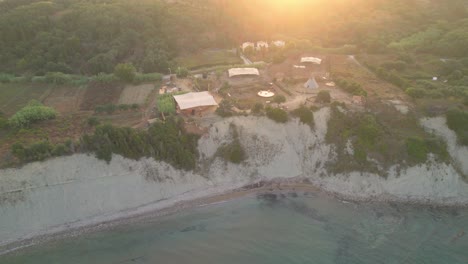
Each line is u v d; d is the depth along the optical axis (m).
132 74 115.06
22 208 72.12
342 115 94.44
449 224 74.50
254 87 113.06
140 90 110.38
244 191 84.06
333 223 74.56
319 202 80.94
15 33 130.38
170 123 86.81
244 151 88.62
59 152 77.38
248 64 131.38
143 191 79.44
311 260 64.81
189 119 92.81
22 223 71.19
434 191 82.38
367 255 66.06
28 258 65.31
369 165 85.62
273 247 67.94
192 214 77.19
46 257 65.50
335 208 79.12
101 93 107.44
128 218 75.62
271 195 83.19
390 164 85.06
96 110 95.50
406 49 145.25
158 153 82.31
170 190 81.12
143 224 74.19
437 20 172.88
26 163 75.31
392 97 101.75
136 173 80.31
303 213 77.44
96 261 64.38
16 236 69.81
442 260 65.00
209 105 96.81
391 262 64.44
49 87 112.44
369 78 117.06
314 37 166.25
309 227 73.31
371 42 141.00
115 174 79.19
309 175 88.31
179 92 106.00
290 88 111.75
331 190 84.62
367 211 78.25
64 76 114.56
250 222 74.62
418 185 82.81
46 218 72.69
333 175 86.81
